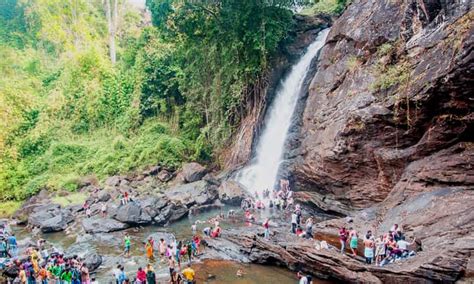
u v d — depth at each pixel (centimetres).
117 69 4925
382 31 2464
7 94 4216
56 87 4806
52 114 4406
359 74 2531
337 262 1614
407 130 2128
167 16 3728
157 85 4175
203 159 3794
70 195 3416
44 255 2002
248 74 3562
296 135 3122
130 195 3078
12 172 3766
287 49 3753
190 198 2931
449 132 1958
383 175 2281
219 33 3562
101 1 6631
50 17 5725
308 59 3500
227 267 1831
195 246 2000
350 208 2453
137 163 3678
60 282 1636
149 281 1578
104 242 2330
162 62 4147
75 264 1723
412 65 2122
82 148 4041
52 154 3934
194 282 1593
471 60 1731
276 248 1831
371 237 1712
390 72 2245
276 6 3566
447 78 1831
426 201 1867
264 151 3469
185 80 3978
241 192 2991
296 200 2786
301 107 3216
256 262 1875
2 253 2133
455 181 1866
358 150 2355
